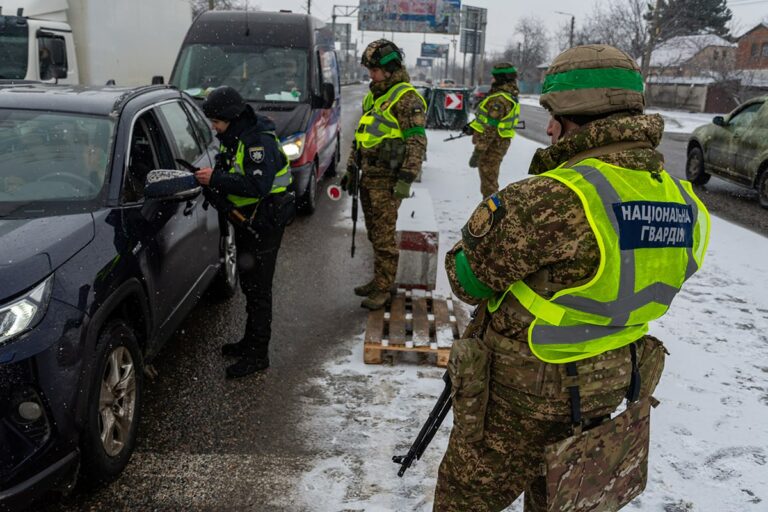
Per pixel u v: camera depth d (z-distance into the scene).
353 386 3.97
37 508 2.82
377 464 3.20
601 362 1.88
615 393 1.92
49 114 3.58
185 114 4.80
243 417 3.59
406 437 3.43
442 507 2.10
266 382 3.99
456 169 11.94
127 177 3.40
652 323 5.02
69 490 2.66
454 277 1.93
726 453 3.35
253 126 3.70
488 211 1.79
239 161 3.66
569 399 1.86
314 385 3.97
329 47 10.16
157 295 3.49
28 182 3.23
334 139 10.48
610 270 1.71
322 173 9.28
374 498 2.95
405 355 4.43
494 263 1.79
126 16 12.35
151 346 3.50
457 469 2.04
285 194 3.95
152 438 3.37
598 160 1.79
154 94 4.32
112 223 3.11
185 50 8.70
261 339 4.07
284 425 3.53
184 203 4.03
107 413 2.92
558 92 1.83
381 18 69.50
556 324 1.79
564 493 1.83
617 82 1.78
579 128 1.83
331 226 7.89
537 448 1.94
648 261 1.78
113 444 2.97
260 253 3.92
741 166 10.21
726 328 4.97
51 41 10.50
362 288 5.28
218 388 3.91
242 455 3.25
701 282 6.05
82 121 3.56
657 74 55.22
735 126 10.55
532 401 1.87
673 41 58.59
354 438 3.42
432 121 19.81
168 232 3.68
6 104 3.63
